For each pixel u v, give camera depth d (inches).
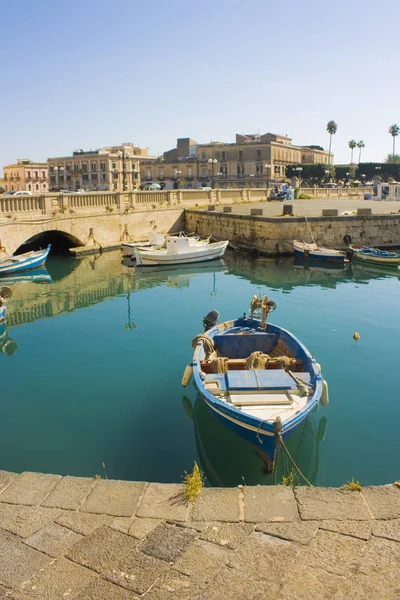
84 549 197.5
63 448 374.6
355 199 2322.8
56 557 194.5
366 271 1112.2
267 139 4094.5
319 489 234.1
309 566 184.2
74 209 1290.6
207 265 1199.6
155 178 4109.3
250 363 437.1
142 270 1147.3
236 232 1413.6
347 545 195.3
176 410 437.4
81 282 1031.0
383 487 233.8
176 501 228.8
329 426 404.5
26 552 197.9
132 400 457.1
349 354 566.6
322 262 1207.6
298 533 203.3
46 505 228.1
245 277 1053.2
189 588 173.6
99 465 351.6
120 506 226.1
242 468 354.0
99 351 597.3
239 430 342.6
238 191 1903.3
